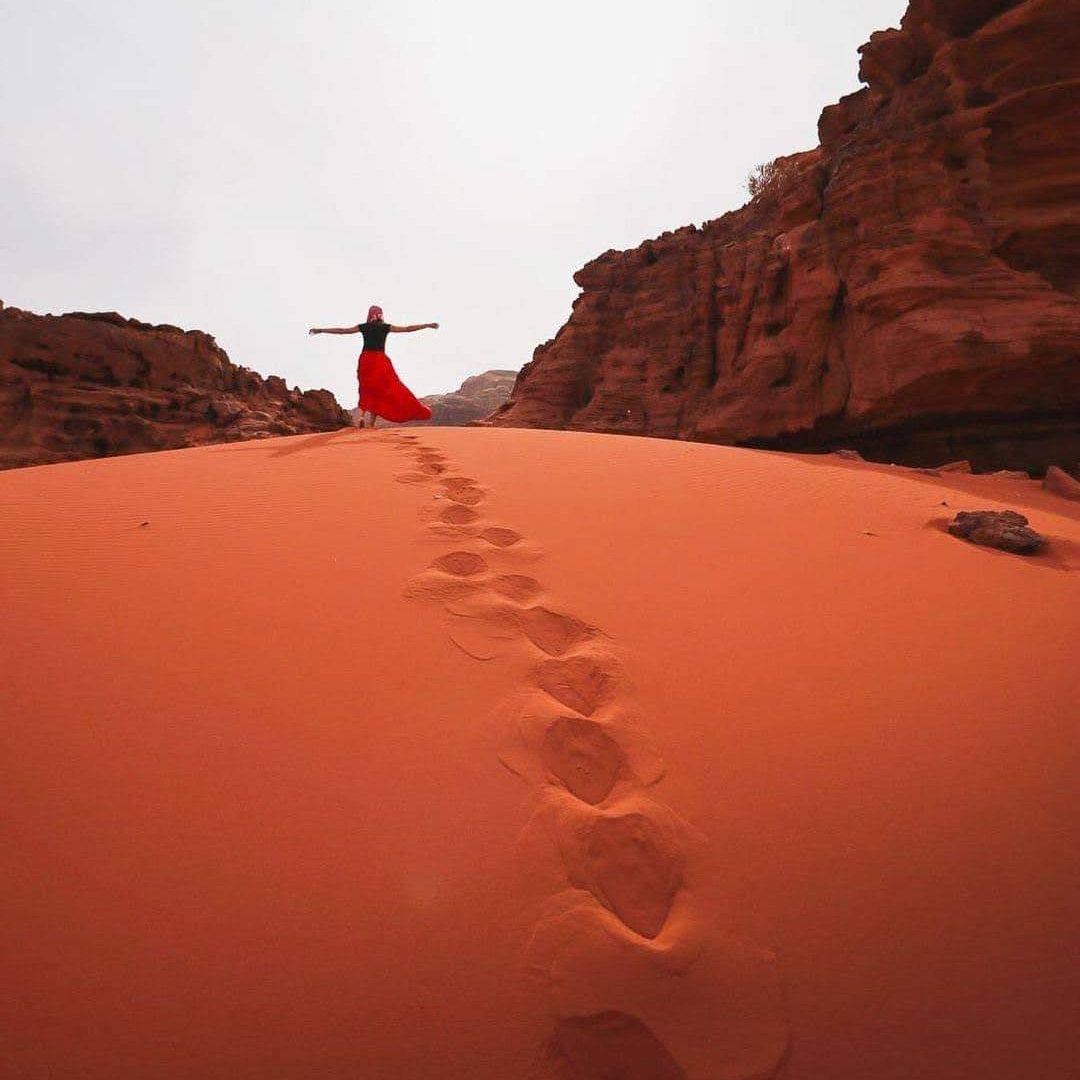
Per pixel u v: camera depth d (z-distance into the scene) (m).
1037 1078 1.46
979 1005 1.61
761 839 2.03
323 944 1.64
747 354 16.97
